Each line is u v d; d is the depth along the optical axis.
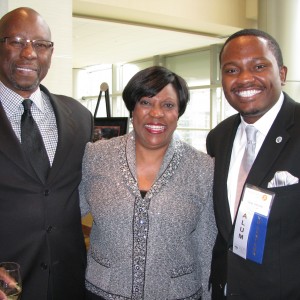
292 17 3.90
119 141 1.59
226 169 1.45
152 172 1.52
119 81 11.27
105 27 6.47
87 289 1.49
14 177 1.49
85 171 1.63
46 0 3.02
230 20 6.19
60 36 3.10
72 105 1.86
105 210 1.44
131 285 1.40
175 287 1.42
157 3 5.54
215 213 1.47
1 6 2.88
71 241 1.66
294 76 3.91
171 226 1.42
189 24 6.20
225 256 1.43
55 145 1.65
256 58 1.31
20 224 1.50
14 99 1.59
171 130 1.50
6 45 1.54
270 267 1.25
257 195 1.26
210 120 8.64
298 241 1.24
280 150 1.27
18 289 1.25
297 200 1.21
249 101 1.33
